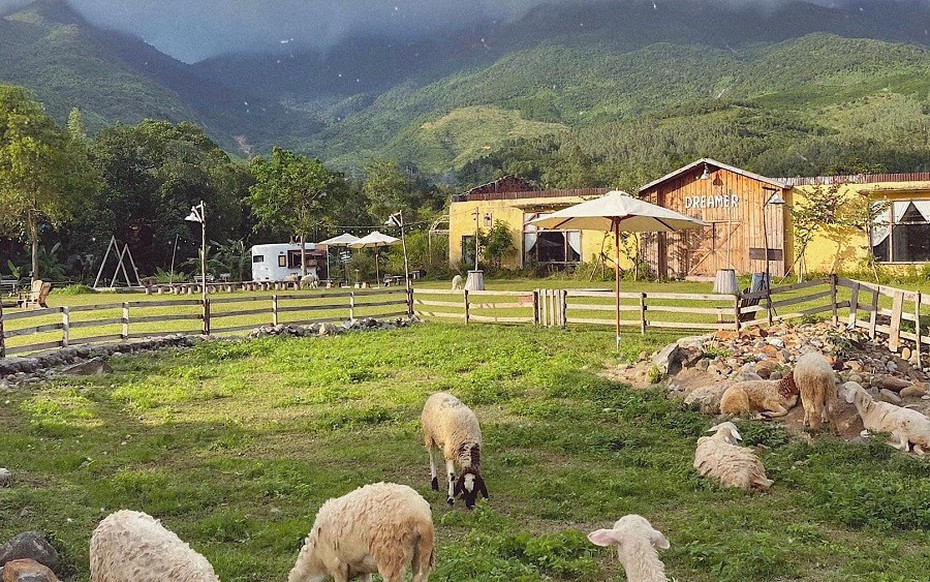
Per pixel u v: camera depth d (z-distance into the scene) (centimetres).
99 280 5422
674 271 3556
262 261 4953
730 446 926
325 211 5178
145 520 573
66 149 5019
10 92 4847
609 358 1683
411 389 1455
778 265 3325
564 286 3259
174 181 5903
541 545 695
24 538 672
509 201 4016
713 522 777
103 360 1727
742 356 1448
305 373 1647
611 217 1697
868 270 3111
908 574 645
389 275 4384
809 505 830
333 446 1102
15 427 1234
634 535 549
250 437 1154
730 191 3431
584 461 1016
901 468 935
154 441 1119
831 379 1098
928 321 1728
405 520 556
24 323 2589
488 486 902
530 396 1377
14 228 5422
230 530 773
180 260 5950
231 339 2120
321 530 587
